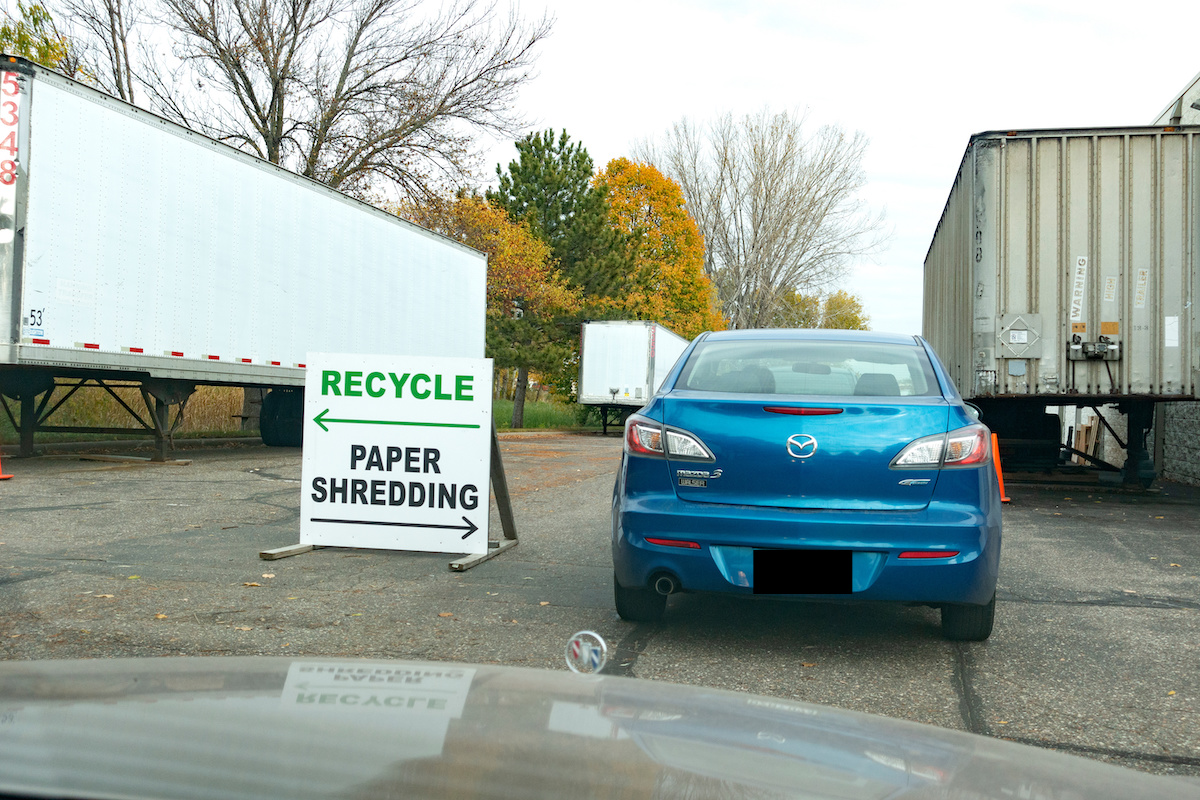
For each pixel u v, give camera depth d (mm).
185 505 8594
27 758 627
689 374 4633
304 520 6430
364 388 6371
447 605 4984
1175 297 10031
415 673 1025
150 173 10562
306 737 722
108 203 10039
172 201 10891
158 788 570
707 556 4059
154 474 11094
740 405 4160
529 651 4129
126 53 19969
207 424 18797
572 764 695
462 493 6238
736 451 4113
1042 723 3312
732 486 4105
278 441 15938
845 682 3783
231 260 11906
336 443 6402
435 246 17266
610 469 14117
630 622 4707
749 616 4926
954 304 12859
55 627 4305
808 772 763
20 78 9016
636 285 39781
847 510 4027
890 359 4617
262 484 10422
